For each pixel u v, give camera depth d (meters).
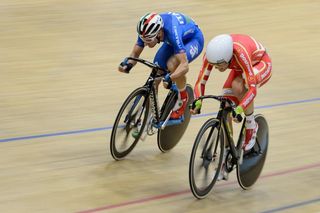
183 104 9.90
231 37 8.38
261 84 9.00
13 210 8.10
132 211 8.32
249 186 9.48
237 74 8.84
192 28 9.93
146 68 15.02
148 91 9.65
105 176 9.40
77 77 14.03
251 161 9.41
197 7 20.75
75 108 12.23
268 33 18.70
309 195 9.45
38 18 18.22
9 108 11.92
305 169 10.35
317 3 22.52
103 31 17.56
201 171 8.66
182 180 9.53
